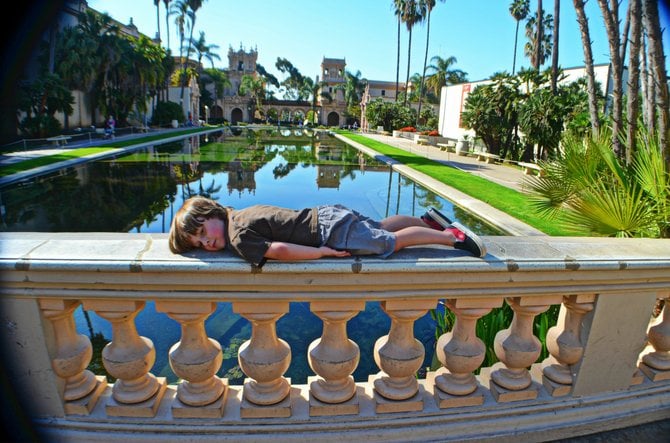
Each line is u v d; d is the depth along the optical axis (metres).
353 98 74.81
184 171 17.06
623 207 2.61
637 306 1.84
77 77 29.17
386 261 1.56
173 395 1.84
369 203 11.95
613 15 3.46
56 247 1.57
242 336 4.23
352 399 1.79
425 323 4.59
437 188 13.15
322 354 1.71
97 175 15.42
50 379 1.62
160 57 39.12
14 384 1.58
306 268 1.51
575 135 3.58
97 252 1.54
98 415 1.71
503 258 1.65
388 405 1.79
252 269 1.49
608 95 14.35
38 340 1.57
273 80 89.88
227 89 85.50
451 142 30.25
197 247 1.59
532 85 21.86
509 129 22.55
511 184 14.01
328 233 1.60
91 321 4.23
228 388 1.91
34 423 1.67
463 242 1.71
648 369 2.08
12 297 1.51
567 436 1.93
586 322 1.84
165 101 47.44
